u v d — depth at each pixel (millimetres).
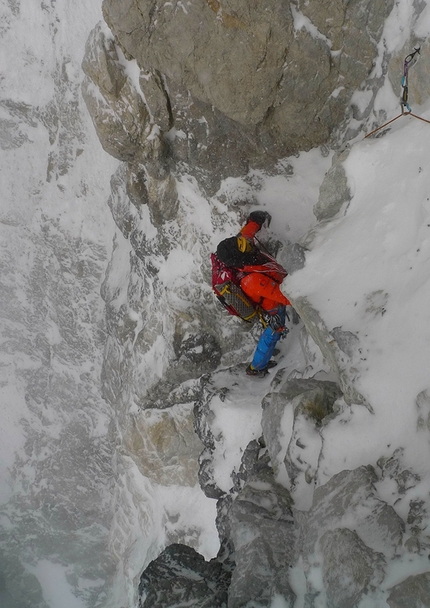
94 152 9289
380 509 3367
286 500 4223
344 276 4449
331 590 3229
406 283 4090
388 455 3736
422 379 3719
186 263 6902
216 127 5980
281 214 6156
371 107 5477
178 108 5953
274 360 6273
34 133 9891
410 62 4840
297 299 4582
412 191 4328
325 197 5039
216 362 6926
